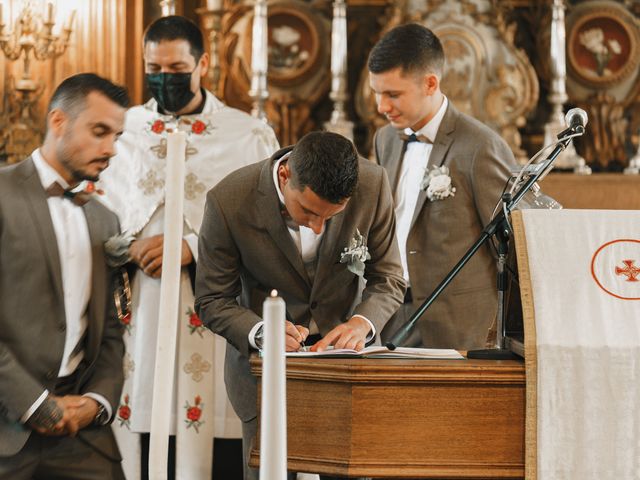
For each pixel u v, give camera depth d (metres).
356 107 7.02
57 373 3.14
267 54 7.04
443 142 4.38
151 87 4.38
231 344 3.45
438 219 4.31
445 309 4.29
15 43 5.83
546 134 6.84
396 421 2.87
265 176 3.41
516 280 3.16
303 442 2.92
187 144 4.44
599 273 2.98
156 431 2.40
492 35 7.02
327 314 3.52
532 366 2.86
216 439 4.49
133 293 4.27
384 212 3.57
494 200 4.25
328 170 3.03
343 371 2.85
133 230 4.34
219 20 6.82
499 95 6.96
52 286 3.11
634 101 7.25
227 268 3.49
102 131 3.19
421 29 4.32
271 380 1.82
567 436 2.85
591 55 7.23
